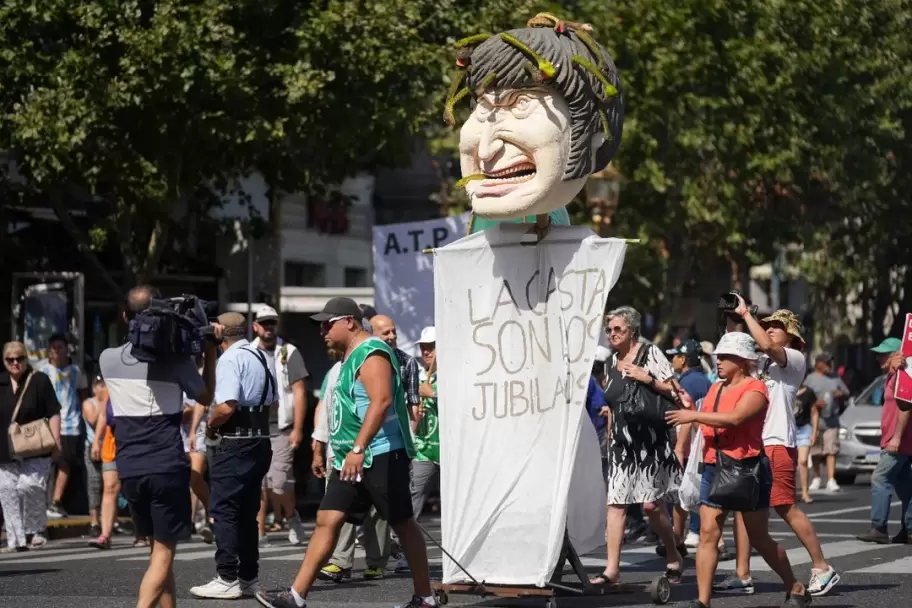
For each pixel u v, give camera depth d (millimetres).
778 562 13258
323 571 15516
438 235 25484
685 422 12703
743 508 12820
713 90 36906
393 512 12445
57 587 15258
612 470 14492
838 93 38188
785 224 42281
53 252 32188
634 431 14453
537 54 12523
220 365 14141
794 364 14305
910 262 49031
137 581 15797
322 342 36812
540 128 12609
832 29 37469
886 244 47625
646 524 20375
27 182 29203
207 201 33969
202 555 18781
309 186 31500
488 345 13469
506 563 13289
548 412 13250
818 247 45062
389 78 28078
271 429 20203
